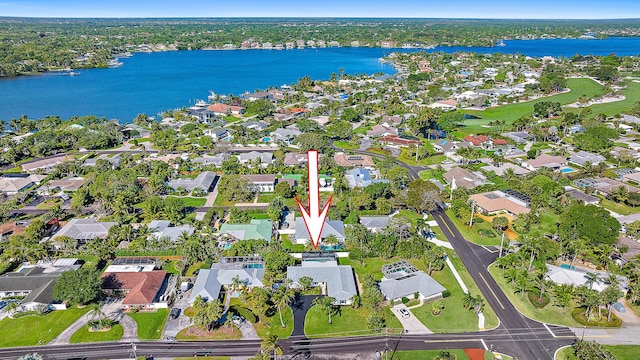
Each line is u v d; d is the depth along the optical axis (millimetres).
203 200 182500
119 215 164250
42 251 135000
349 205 167875
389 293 116312
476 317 110438
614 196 174250
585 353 92125
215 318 102875
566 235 139625
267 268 126125
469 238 150125
